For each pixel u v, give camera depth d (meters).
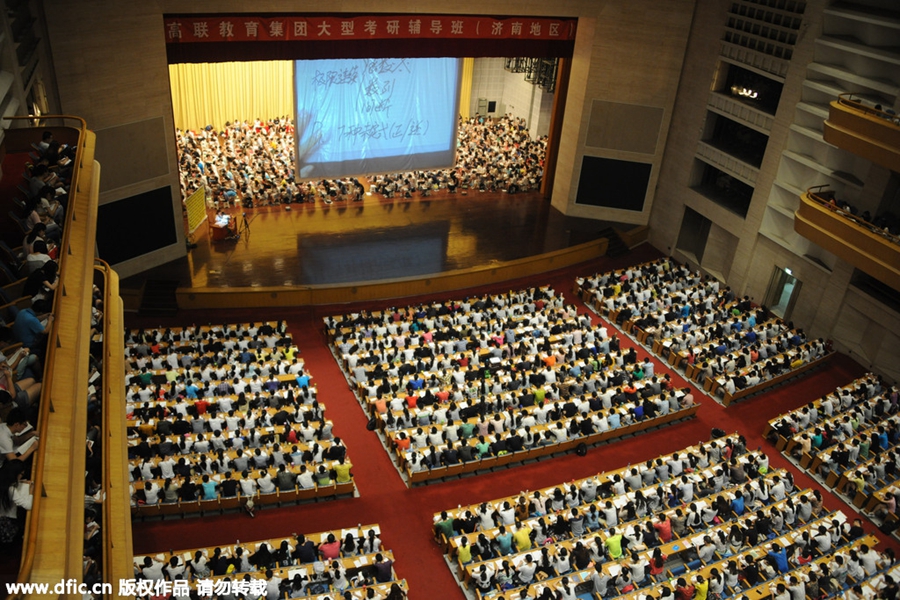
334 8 27.70
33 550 6.50
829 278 27.66
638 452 22.64
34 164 14.44
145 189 28.14
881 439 22.36
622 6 31.53
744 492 20.00
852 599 16.67
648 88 33.19
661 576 17.45
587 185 35.75
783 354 26.20
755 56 29.12
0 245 11.83
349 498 20.17
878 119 23.25
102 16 24.64
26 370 9.17
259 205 35.22
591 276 31.50
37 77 22.53
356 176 37.31
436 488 20.73
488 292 31.05
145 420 20.55
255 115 42.75
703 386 25.72
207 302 28.17
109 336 13.02
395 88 34.12
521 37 31.70
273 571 16.53
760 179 29.70
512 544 17.94
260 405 21.61
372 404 22.42
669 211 34.81
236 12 26.73
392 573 17.09
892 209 25.50
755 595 16.83
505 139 43.97
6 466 7.19
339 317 26.83
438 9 29.27
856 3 26.22
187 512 19.09
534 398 22.64
